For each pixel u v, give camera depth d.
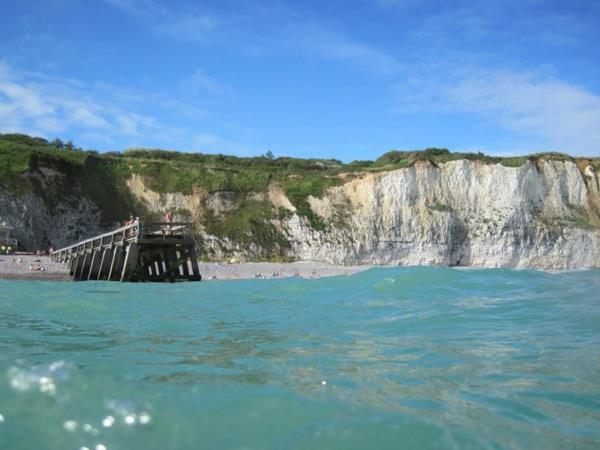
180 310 11.92
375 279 15.73
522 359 6.67
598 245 71.12
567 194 73.69
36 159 60.19
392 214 69.31
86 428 3.98
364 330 8.79
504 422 4.49
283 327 9.26
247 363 6.41
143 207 65.75
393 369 6.18
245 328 9.27
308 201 70.06
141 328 9.21
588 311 10.13
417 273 15.50
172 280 28.56
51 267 36.41
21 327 9.05
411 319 9.66
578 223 71.62
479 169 72.62
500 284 14.07
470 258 69.56
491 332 8.44
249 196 70.19
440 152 89.19
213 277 37.84
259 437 3.97
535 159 74.38
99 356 6.63
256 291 16.95
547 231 70.50
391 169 72.06
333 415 4.49
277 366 6.25
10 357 6.32
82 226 59.94
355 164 93.56
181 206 67.12
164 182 68.31
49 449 3.60
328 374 5.91
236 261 62.59
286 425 4.22
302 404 4.73
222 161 88.62
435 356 6.86
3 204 55.12
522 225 70.44
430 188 71.19
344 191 71.06
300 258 66.25
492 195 71.69
